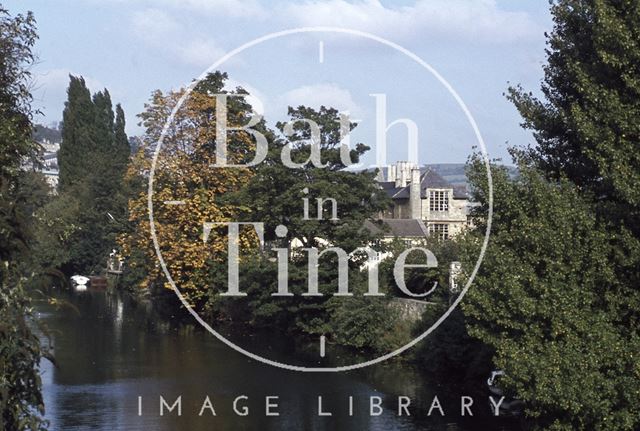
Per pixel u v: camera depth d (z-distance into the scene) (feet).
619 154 72.49
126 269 243.81
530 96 88.74
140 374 125.70
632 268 74.64
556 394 69.92
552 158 87.04
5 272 56.18
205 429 95.30
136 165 160.56
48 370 128.47
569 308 72.54
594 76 77.20
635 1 72.49
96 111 342.85
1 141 58.03
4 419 56.13
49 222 106.93
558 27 86.28
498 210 80.33
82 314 204.64
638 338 71.72
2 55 60.39
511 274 74.43
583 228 74.54
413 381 122.62
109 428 94.84
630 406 70.54
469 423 99.04
